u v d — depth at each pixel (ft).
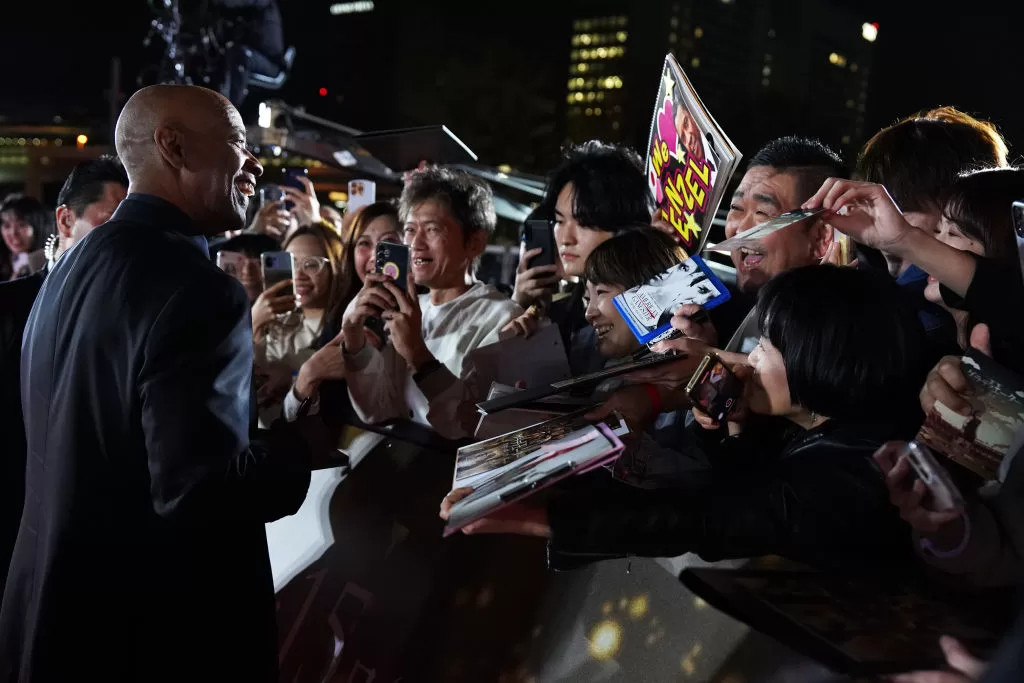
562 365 6.60
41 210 14.84
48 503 5.29
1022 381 4.09
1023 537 3.79
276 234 12.92
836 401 4.49
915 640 4.05
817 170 6.84
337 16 64.18
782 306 4.67
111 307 5.14
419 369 6.62
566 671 5.32
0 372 6.85
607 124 66.13
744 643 4.52
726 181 6.57
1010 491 3.86
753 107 56.49
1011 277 4.48
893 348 4.45
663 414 6.23
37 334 5.63
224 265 10.51
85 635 5.16
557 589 5.50
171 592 5.27
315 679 6.56
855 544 4.25
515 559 5.75
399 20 64.08
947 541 3.91
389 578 6.37
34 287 7.17
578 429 5.03
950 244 5.00
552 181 7.90
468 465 5.10
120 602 5.20
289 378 8.92
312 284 9.64
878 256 6.43
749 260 6.93
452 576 6.03
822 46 49.39
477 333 7.47
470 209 7.81
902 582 4.15
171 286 5.08
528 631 5.57
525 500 4.88
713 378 4.82
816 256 6.84
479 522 4.85
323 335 9.07
